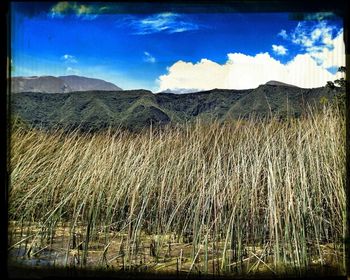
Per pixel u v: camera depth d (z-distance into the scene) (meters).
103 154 6.55
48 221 6.06
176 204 6.19
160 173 6.39
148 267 5.16
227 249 5.45
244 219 5.57
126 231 6.19
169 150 6.55
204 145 6.45
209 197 5.57
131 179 6.31
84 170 6.54
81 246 5.86
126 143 6.80
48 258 5.40
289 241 5.08
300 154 5.64
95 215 6.01
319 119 6.10
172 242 5.94
